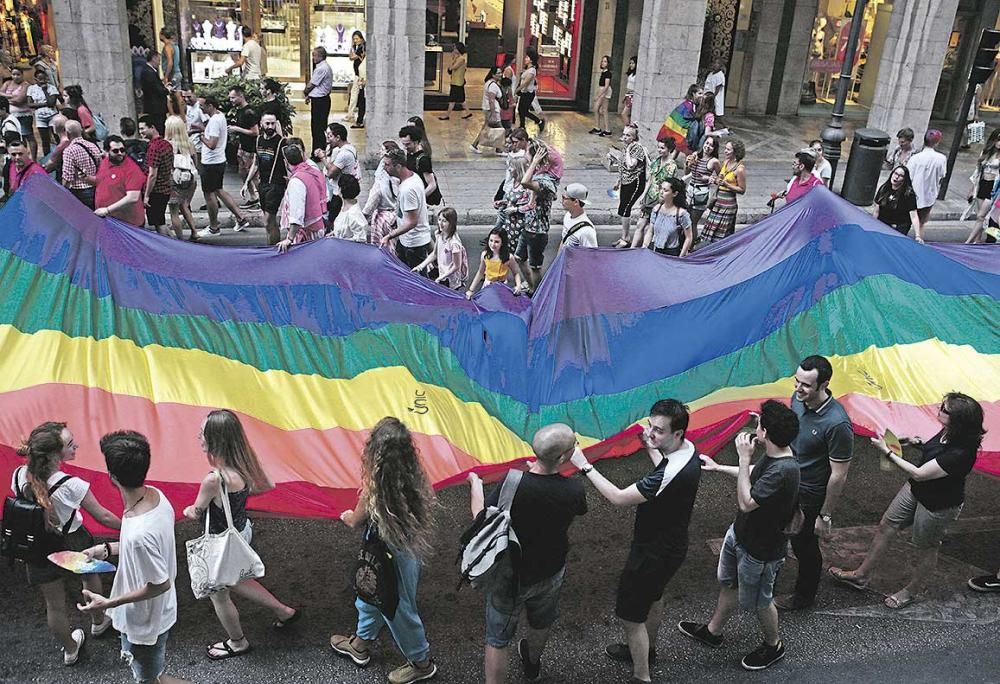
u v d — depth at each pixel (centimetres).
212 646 577
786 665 593
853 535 745
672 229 1057
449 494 773
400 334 732
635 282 802
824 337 757
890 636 625
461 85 2180
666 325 770
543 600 522
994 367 739
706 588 672
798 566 650
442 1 2289
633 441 679
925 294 792
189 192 1263
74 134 1124
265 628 603
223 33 2142
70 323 658
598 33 2225
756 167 1898
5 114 1463
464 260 990
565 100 2359
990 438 667
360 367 696
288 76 2252
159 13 2078
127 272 712
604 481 519
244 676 559
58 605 538
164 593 486
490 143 1891
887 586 682
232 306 716
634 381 727
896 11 1850
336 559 682
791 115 2452
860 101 2586
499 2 2530
